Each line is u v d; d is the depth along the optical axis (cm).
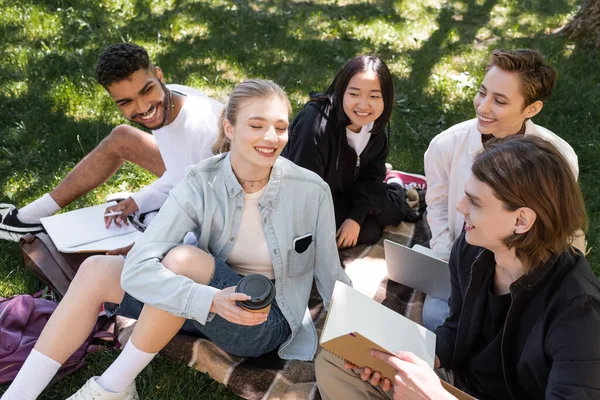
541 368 183
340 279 250
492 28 686
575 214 174
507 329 189
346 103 293
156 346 222
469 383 213
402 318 208
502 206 175
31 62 507
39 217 327
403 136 459
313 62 568
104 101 466
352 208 332
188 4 663
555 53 611
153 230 224
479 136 272
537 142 176
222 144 253
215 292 208
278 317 239
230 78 527
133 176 388
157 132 294
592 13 629
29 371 223
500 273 196
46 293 295
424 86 534
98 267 230
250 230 232
